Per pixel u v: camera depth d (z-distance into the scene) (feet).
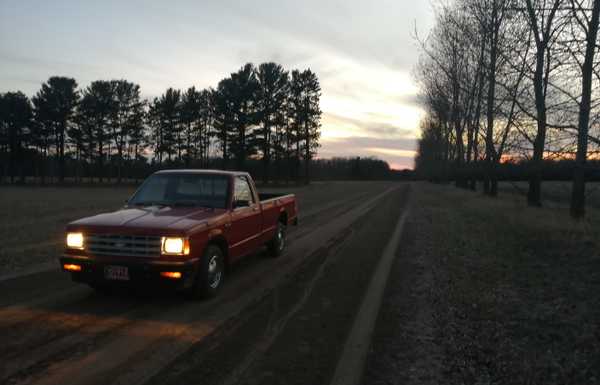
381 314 20.21
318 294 23.39
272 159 235.20
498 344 16.78
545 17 49.01
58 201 96.43
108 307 20.51
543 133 54.75
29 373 13.79
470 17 67.62
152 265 19.45
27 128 239.71
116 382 13.35
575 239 36.68
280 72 219.61
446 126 155.43
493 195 97.09
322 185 244.22
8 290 23.07
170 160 249.75
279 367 14.67
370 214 69.15
